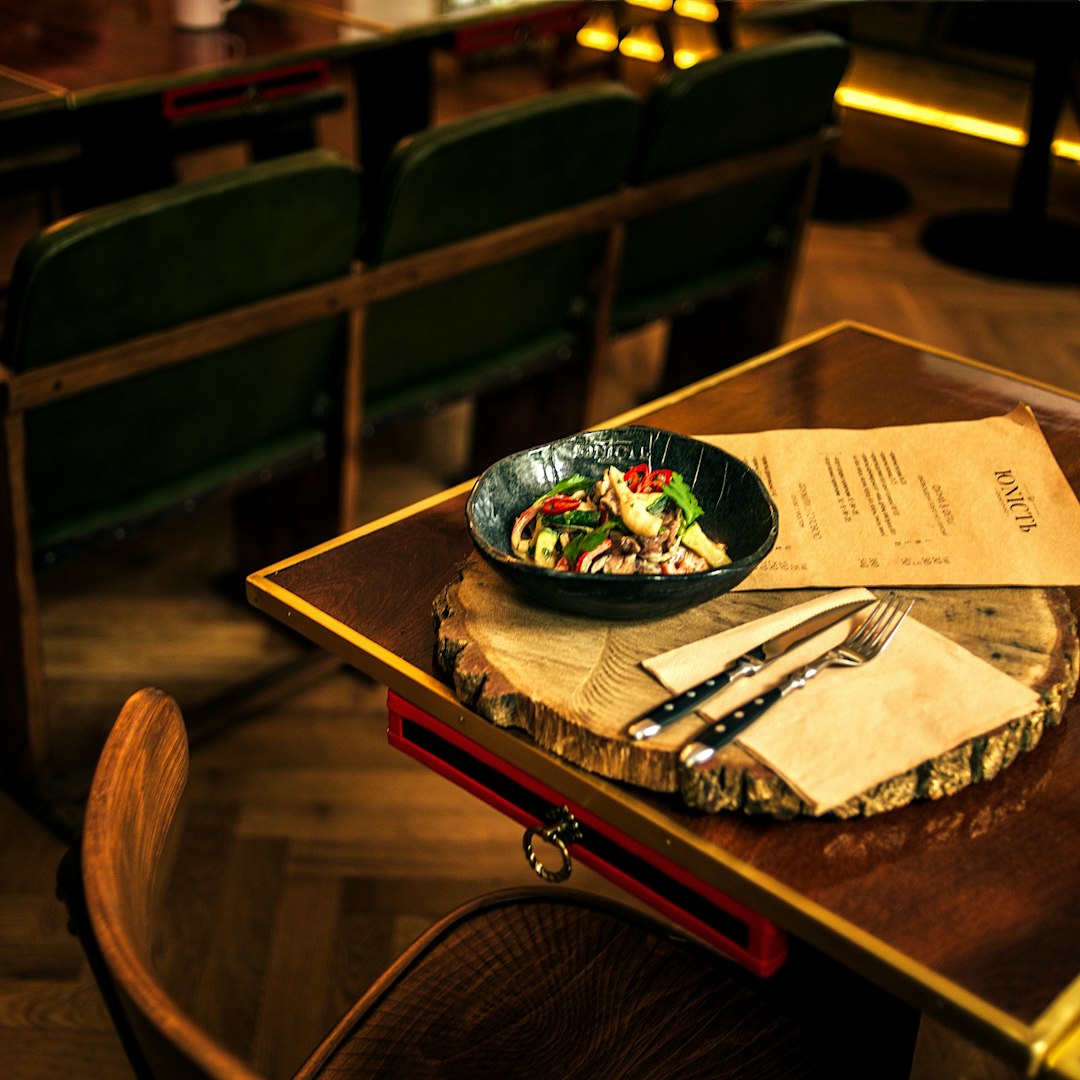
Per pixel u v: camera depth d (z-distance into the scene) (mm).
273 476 2330
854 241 4594
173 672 2527
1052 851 988
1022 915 942
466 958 1308
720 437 1419
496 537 1186
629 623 1140
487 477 1199
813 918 936
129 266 1889
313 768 2330
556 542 1174
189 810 2219
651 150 2627
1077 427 1474
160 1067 865
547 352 2723
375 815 2236
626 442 1258
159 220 1870
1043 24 4176
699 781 995
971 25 6168
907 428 1428
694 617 1150
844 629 1130
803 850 983
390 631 1173
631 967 1297
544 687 1067
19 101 2443
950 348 3873
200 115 3023
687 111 2596
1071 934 930
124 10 3115
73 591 2748
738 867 967
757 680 1071
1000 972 905
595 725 1030
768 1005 1259
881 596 1179
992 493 1321
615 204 2584
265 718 2439
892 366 1608
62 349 1906
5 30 2924
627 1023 1242
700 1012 1251
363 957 1978
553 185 2455
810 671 1075
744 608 1167
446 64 6125
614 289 2717
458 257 2348
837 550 1241
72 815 2162
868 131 5617
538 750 1060
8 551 1980
